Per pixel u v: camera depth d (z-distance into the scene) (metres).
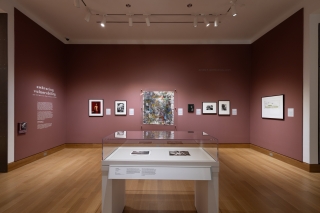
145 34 7.32
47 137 6.49
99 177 4.41
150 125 7.78
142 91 7.79
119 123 7.79
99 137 7.77
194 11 5.69
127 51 7.80
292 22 5.40
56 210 2.95
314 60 4.81
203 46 7.82
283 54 5.78
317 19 4.80
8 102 4.79
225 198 3.40
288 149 5.55
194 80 7.83
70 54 7.75
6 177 4.39
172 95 7.79
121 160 2.43
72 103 7.76
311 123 4.80
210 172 2.36
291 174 4.64
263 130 6.86
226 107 7.81
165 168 2.38
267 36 6.63
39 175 4.54
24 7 5.39
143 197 3.48
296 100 5.23
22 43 5.30
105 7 5.45
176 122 7.79
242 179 4.33
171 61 7.82
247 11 5.65
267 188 3.83
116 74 7.79
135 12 5.73
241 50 7.82
